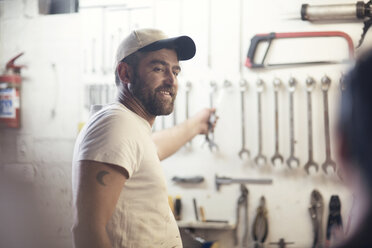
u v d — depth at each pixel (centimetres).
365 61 57
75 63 292
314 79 255
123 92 165
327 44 253
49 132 294
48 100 295
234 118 269
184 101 276
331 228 245
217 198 270
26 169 293
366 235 56
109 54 288
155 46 160
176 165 276
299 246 256
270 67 262
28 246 281
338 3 252
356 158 56
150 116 167
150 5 281
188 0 276
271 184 262
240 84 266
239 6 268
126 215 142
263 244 258
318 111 255
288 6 260
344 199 248
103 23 288
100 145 136
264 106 264
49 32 296
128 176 138
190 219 272
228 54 270
